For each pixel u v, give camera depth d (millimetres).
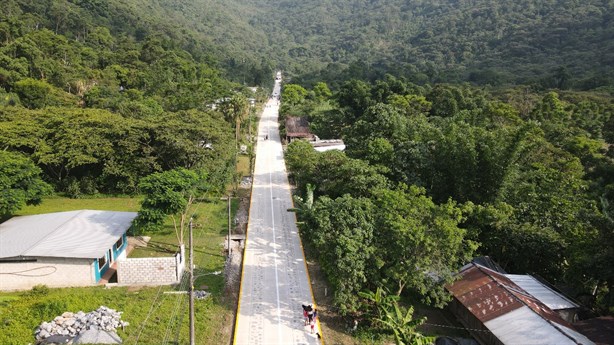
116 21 147875
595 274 24938
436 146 38094
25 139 44656
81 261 26984
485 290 24500
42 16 119062
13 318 22438
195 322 23422
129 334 21781
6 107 51438
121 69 91312
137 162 46438
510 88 101375
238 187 50719
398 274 23828
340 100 79125
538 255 29562
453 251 24641
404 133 45781
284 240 35844
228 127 61125
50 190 41438
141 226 31688
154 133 47500
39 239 28672
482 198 34250
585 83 98875
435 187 36688
